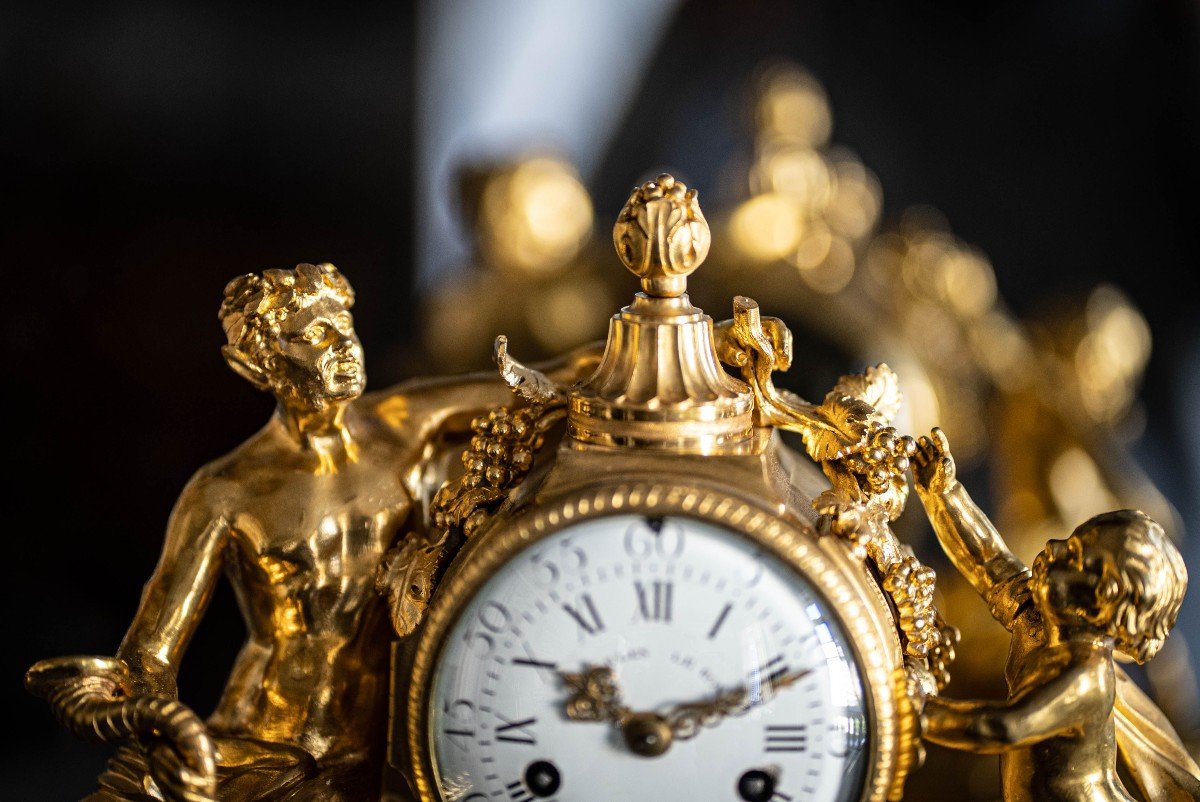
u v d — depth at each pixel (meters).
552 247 2.13
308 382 0.66
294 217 2.63
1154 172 3.00
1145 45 2.97
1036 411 1.91
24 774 2.21
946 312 1.93
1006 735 0.58
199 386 2.48
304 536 0.66
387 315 2.76
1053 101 3.04
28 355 2.34
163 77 2.43
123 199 2.40
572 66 3.12
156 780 0.57
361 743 0.67
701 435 0.59
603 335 2.13
